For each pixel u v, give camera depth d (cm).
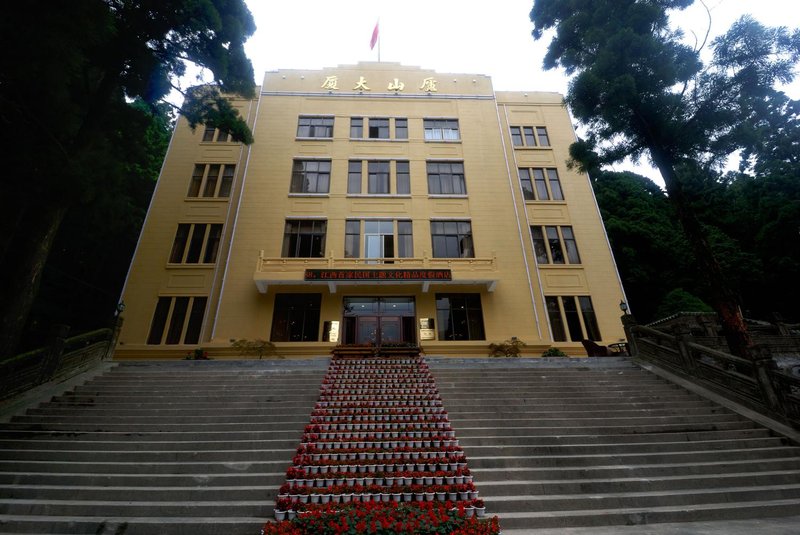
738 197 3444
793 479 681
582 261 1980
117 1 1188
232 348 1631
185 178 2027
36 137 1037
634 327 1367
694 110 1180
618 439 803
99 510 566
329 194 2016
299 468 635
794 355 1431
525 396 1006
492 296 1845
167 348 1653
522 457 711
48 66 875
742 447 786
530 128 2358
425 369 1191
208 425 831
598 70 1187
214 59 1368
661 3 1211
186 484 636
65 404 937
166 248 1862
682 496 612
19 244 1256
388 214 1991
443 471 638
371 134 2234
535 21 1489
